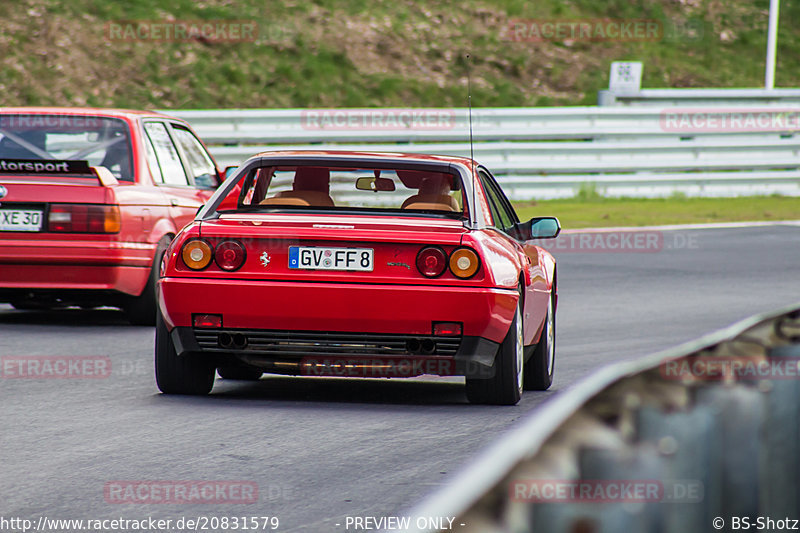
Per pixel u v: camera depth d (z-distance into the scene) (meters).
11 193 32.84
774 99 93.62
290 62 97.12
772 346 5.56
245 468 16.64
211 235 21.94
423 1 110.00
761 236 64.44
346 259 21.61
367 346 21.64
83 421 20.22
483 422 20.66
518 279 22.58
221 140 78.56
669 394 4.16
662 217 72.94
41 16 93.00
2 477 15.91
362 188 24.97
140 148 35.19
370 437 19.11
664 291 44.22
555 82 102.94
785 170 92.62
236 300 21.58
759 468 5.07
